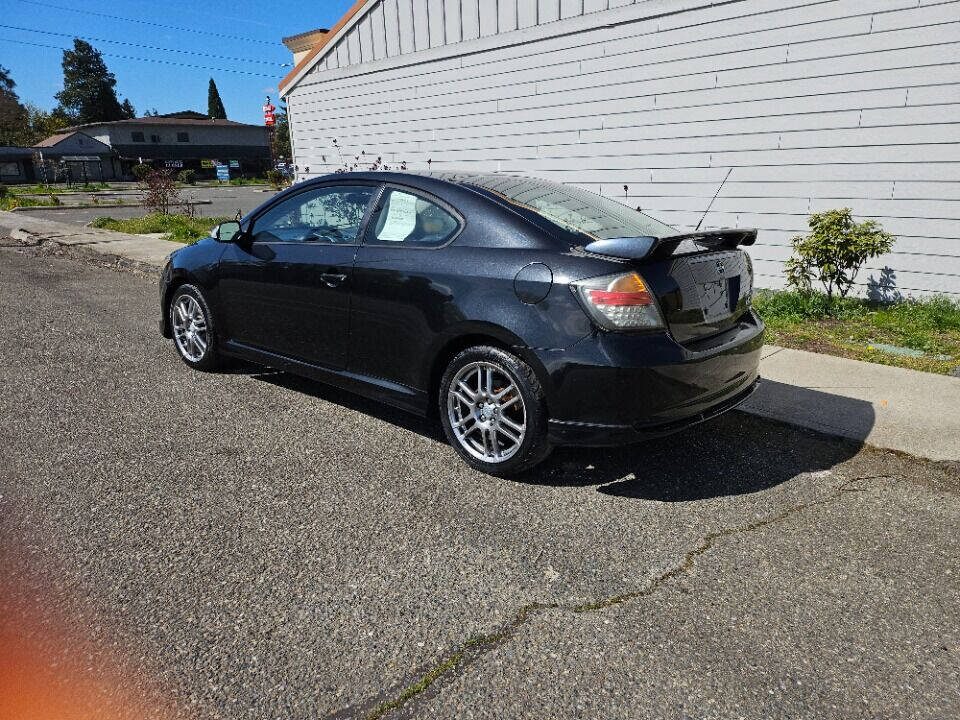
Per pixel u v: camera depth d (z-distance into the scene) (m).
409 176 3.73
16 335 5.91
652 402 2.96
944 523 2.95
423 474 3.37
